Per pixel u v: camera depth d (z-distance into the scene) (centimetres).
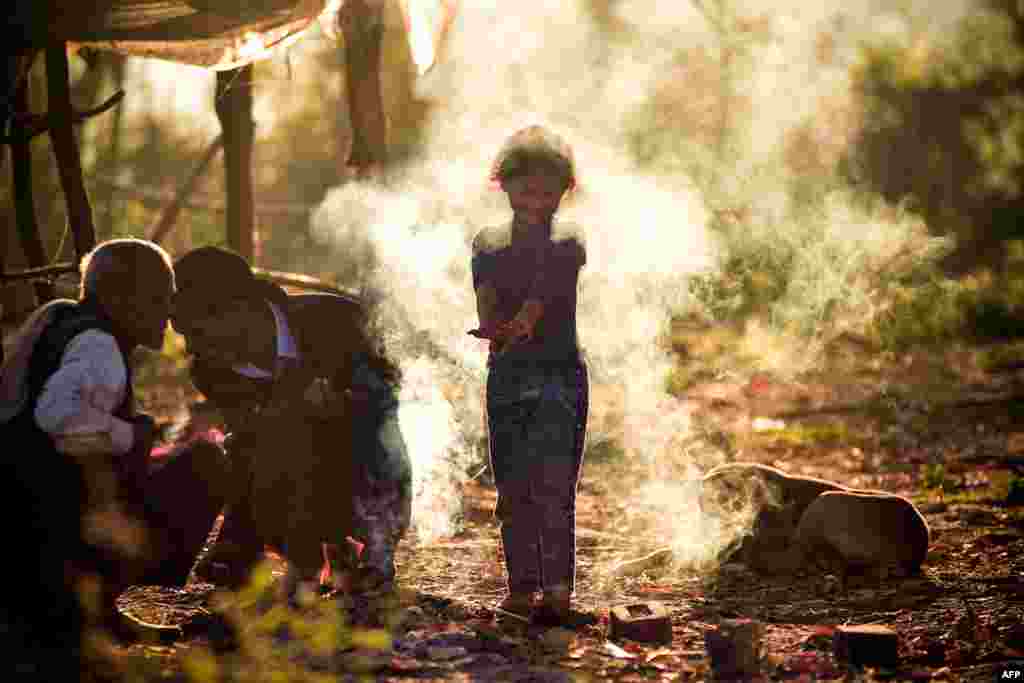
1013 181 4000
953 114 4003
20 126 901
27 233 948
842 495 929
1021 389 2230
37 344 632
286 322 775
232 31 912
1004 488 1318
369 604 754
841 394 2272
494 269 762
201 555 897
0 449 627
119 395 626
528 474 755
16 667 594
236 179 1252
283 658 643
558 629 734
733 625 677
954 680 655
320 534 768
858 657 686
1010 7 4119
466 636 717
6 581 632
